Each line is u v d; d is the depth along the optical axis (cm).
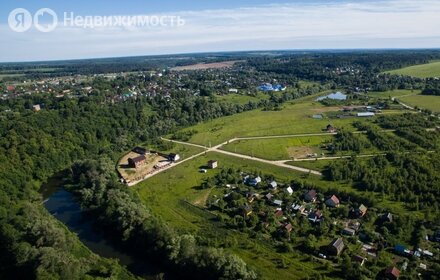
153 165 17725
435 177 13988
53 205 13875
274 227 11569
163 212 12912
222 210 12800
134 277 9419
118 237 11450
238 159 18075
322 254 10075
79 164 16238
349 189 14138
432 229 11156
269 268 9638
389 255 10000
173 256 9669
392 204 12762
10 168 14775
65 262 9044
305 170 16300
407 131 19950
